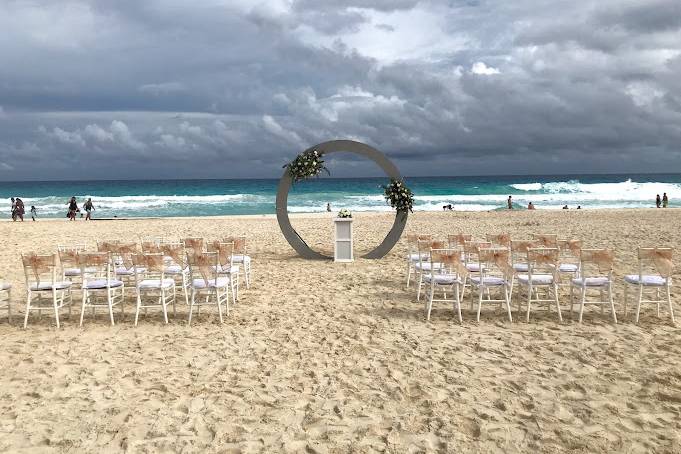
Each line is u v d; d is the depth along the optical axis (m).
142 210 36.94
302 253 12.59
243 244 9.43
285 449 3.72
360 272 10.55
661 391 4.50
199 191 70.12
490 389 4.66
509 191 55.94
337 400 4.50
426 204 40.50
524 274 7.54
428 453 3.64
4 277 10.25
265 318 7.18
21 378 5.07
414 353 5.64
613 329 6.36
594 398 4.43
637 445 3.67
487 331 6.41
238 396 4.61
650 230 16.67
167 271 8.17
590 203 41.31
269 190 70.62
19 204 26.36
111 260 8.12
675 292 8.16
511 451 3.66
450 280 6.88
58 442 3.84
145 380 4.99
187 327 6.79
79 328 6.77
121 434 3.96
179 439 3.88
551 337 6.10
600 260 6.58
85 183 114.19
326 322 6.93
